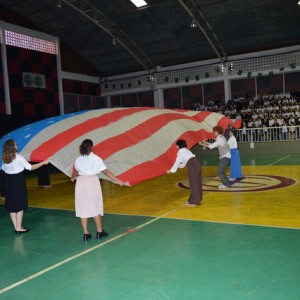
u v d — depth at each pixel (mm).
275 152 17016
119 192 9594
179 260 4406
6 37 18500
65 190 10500
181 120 8398
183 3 16031
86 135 6492
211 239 5133
